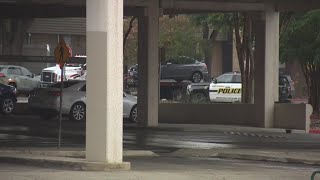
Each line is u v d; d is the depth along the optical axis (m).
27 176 23.23
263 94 54.97
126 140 42.25
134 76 89.56
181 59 88.19
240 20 66.69
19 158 27.44
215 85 75.62
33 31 95.81
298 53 60.38
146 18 52.22
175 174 25.34
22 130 46.75
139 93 53.03
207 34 107.88
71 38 101.94
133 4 51.19
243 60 63.97
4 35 88.44
